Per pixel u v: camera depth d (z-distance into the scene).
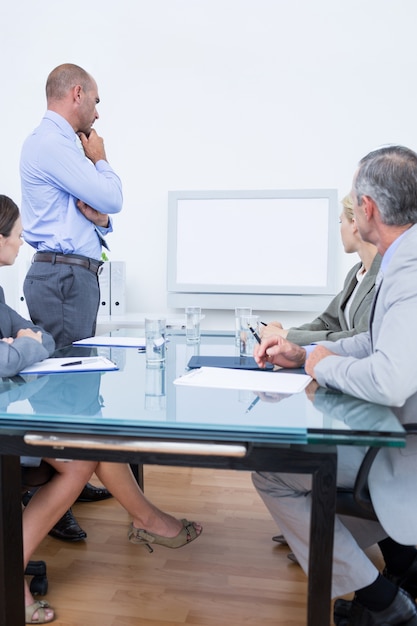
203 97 3.94
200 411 0.98
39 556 1.77
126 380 1.28
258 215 3.83
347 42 3.77
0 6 4.05
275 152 3.89
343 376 1.07
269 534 1.95
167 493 2.32
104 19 3.98
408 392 1.01
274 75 3.86
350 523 1.45
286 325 4.00
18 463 1.07
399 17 3.71
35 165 2.18
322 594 0.96
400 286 1.08
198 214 3.88
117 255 4.11
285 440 0.87
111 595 1.54
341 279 3.85
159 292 4.09
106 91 4.02
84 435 0.94
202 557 1.77
